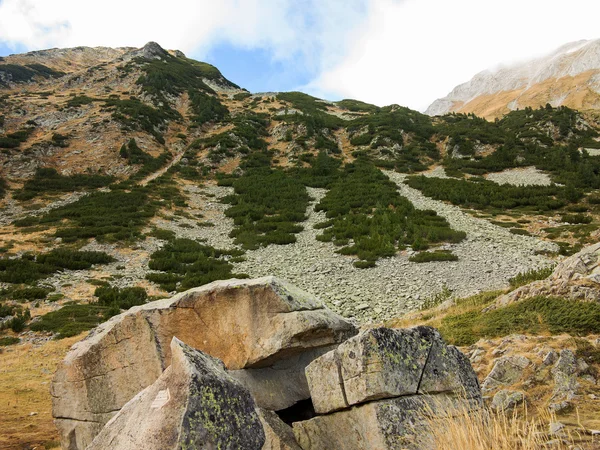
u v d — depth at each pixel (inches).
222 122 3068.4
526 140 2650.1
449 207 1690.5
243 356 297.4
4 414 477.1
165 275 1147.3
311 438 231.3
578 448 174.1
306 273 1132.5
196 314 322.0
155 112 2859.3
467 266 1082.1
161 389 171.2
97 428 325.1
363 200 1753.2
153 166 2253.9
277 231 1512.1
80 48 6013.8
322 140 2652.6
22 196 1753.2
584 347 319.3
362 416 212.2
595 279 423.8
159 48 4670.3
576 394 263.3
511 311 440.5
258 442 161.3
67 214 1600.6
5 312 884.6
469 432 161.3
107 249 1333.7
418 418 202.8
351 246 1294.3
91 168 2130.9
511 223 1456.7
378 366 212.7
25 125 2522.1
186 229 1596.9
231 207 1830.7
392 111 3393.2
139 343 327.6
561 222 1440.7
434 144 2677.2
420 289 964.0
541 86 7524.6
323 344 300.2
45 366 669.3
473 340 411.2
